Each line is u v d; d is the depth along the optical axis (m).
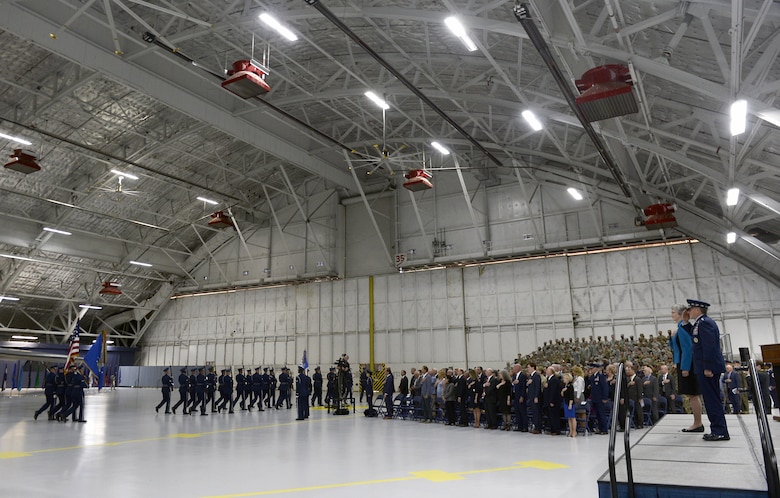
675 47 11.79
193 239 40.25
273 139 27.84
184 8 18.64
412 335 32.56
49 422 17.39
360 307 34.69
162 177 31.08
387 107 22.16
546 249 28.58
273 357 37.50
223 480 8.27
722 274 25.23
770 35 10.20
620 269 27.50
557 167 28.61
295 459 10.14
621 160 20.36
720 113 13.70
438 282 32.38
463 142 27.09
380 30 17.03
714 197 21.06
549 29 12.52
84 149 26.58
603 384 13.39
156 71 21.70
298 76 23.31
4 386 39.31
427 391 17.50
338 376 20.83
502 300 30.25
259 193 37.84
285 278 36.62
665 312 26.05
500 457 10.19
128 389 40.59
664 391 14.67
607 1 10.70
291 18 16.48
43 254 33.19
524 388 14.38
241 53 21.41
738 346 24.38
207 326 41.06
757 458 4.86
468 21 14.01
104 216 32.97
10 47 19.88
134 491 7.58
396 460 9.95
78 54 18.86
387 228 34.78
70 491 7.62
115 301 40.88
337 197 36.38
